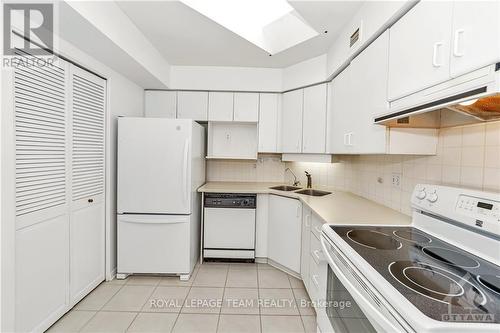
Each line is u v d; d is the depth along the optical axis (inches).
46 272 63.0
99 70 80.9
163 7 69.2
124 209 90.4
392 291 29.2
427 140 55.7
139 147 89.2
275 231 104.7
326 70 95.4
